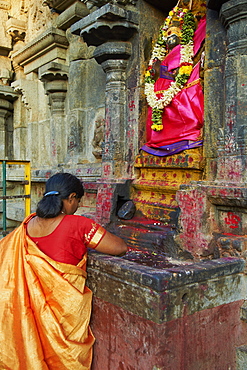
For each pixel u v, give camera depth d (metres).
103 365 1.85
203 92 2.75
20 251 1.72
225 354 1.86
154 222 3.01
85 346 1.72
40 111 5.56
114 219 3.25
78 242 1.75
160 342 1.51
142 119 3.35
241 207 2.16
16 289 1.64
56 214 1.75
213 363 1.79
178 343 1.59
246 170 2.17
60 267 1.65
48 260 1.65
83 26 3.28
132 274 1.63
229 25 2.24
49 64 4.44
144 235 2.83
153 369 1.53
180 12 3.03
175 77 2.94
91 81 4.36
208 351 1.76
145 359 1.57
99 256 1.93
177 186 2.86
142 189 3.27
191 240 2.37
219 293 1.80
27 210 3.49
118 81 3.41
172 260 2.43
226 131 2.30
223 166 2.32
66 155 4.65
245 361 1.87
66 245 1.71
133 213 3.24
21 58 5.51
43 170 4.94
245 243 2.03
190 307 1.64
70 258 1.72
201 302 1.70
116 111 3.40
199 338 1.70
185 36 2.90
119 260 1.83
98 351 1.89
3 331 1.59
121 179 3.32
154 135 3.19
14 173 5.69
